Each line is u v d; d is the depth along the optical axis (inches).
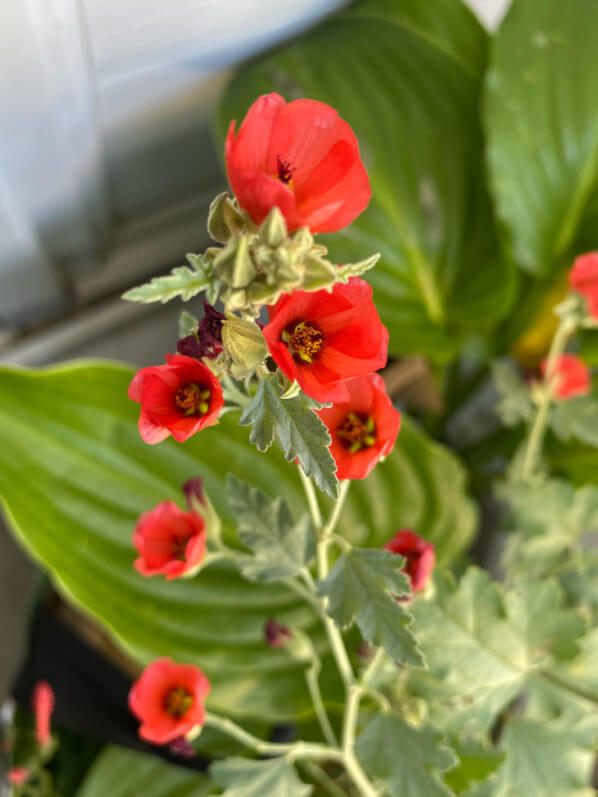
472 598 10.2
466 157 16.2
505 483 13.6
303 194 5.6
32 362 22.6
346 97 15.7
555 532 12.8
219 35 15.6
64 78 13.8
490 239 16.5
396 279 16.3
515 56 15.8
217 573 12.2
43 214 17.7
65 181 16.7
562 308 12.6
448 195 16.2
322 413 6.9
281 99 5.3
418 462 14.0
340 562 7.7
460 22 17.7
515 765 10.9
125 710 15.0
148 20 14.1
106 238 21.1
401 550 9.0
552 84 15.9
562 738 11.0
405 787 8.6
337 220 5.6
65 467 11.9
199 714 8.9
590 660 11.1
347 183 5.5
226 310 5.6
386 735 8.9
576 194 16.5
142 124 17.5
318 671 11.8
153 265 22.7
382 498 13.8
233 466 12.5
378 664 9.6
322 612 8.7
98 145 17.2
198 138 19.1
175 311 22.8
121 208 20.8
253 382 7.8
